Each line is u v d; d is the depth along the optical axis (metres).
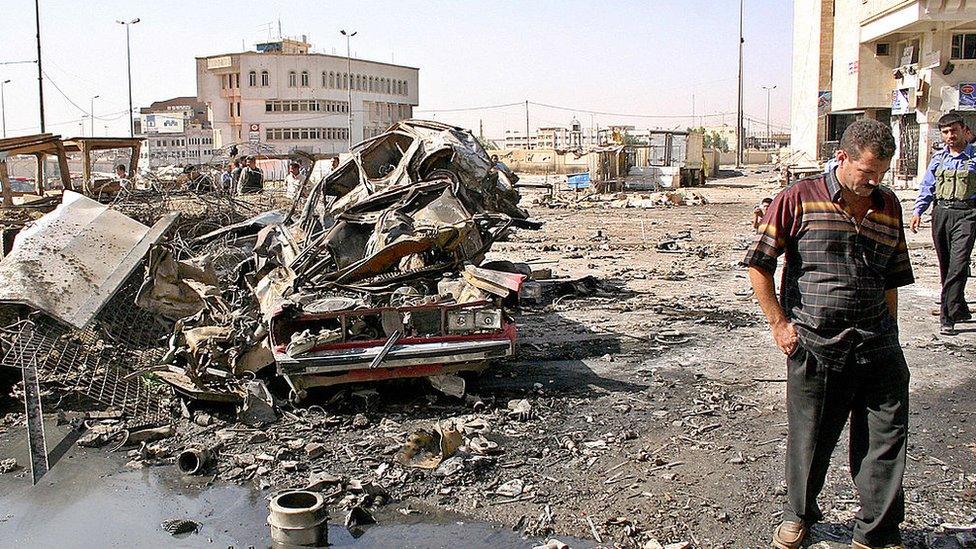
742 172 55.03
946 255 8.23
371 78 103.94
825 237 3.70
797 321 3.79
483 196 8.85
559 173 53.25
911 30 32.91
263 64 93.88
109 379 6.74
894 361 3.73
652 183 36.50
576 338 8.59
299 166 18.59
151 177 19.62
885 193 3.71
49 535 4.39
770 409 6.26
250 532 4.39
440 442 5.23
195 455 5.19
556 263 14.33
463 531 4.35
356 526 4.42
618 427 5.89
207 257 9.66
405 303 6.47
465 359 6.14
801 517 3.95
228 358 6.46
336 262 7.55
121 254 7.39
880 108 37.81
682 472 5.07
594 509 4.57
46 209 17.28
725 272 13.02
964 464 5.12
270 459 5.30
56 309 6.41
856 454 3.89
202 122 105.88
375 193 8.27
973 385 6.73
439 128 9.22
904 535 4.19
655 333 8.75
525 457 5.33
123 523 4.52
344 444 5.58
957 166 7.97
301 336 5.96
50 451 5.45
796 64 50.31
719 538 4.21
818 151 44.69
